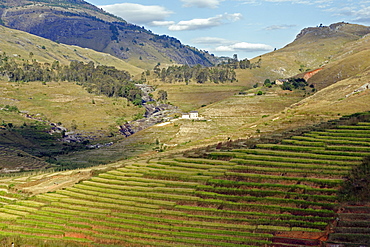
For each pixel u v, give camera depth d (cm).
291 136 10331
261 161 8938
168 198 8312
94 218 8119
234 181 8394
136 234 7350
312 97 18475
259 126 14150
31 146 18225
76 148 18662
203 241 6875
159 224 7562
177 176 9144
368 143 8875
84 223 8056
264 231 6919
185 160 10006
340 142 9188
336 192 7506
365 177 7669
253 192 7950
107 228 7762
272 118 15925
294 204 7419
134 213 8075
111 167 10938
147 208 8100
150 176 9525
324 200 7375
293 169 8375
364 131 9538
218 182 8488
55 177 11312
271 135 11150
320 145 9306
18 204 9325
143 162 10706
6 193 10275
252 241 6688
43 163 15188
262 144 9875
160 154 12312
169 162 10025
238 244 6669
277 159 8950
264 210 7456
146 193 8581
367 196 7200
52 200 9206
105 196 8906
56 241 7531
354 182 7625
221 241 6838
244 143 10781
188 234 7094
